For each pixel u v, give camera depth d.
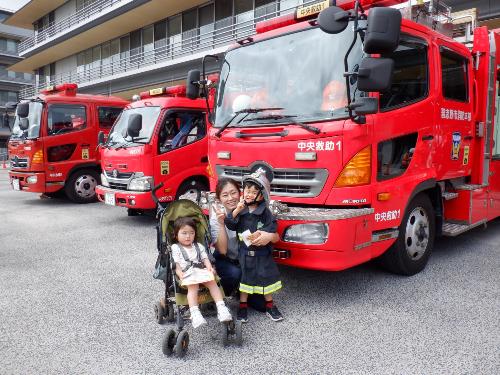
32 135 10.22
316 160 4.06
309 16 4.60
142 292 4.55
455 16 6.09
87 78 30.62
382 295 4.35
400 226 4.63
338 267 3.88
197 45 21.48
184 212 3.66
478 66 5.75
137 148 7.65
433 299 4.23
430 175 4.80
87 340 3.48
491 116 5.85
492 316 3.82
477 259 5.54
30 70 40.78
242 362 3.14
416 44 4.59
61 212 9.67
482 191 5.75
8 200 11.95
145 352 3.29
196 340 3.49
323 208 4.11
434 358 3.13
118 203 7.84
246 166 4.57
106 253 6.13
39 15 35.47
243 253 3.70
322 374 2.96
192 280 3.29
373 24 3.43
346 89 4.00
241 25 19.47
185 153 8.02
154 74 23.27
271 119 4.41
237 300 4.24
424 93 4.71
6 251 6.27
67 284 4.81
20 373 3.00
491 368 2.99
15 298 4.39
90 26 26.39
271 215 3.70
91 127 10.77
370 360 3.12
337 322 3.76
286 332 3.60
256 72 4.77
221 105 5.06
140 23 25.19
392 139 4.27
